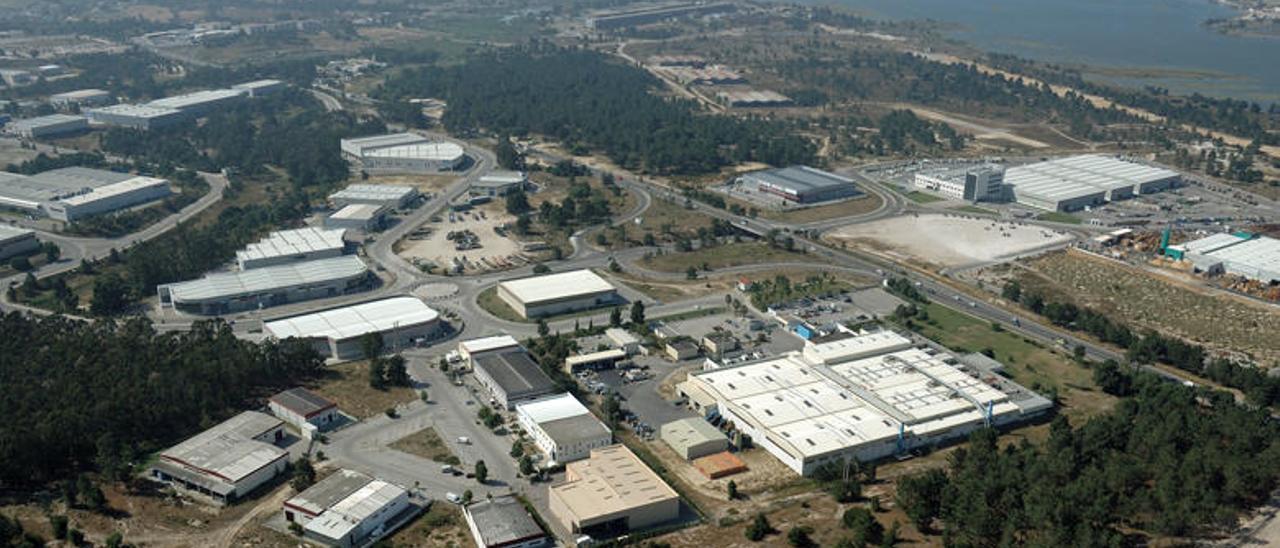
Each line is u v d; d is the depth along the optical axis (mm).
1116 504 182625
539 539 182250
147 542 180625
